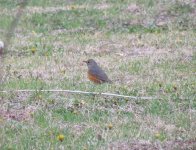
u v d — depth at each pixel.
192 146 10.44
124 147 10.36
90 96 13.00
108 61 16.59
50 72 15.40
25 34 20.59
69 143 10.48
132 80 14.47
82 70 15.61
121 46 18.58
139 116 11.88
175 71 15.38
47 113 11.98
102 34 20.33
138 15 22.34
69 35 20.39
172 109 12.29
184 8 22.88
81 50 18.17
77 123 11.49
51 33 20.75
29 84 13.96
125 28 21.06
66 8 23.62
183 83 14.12
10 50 18.12
